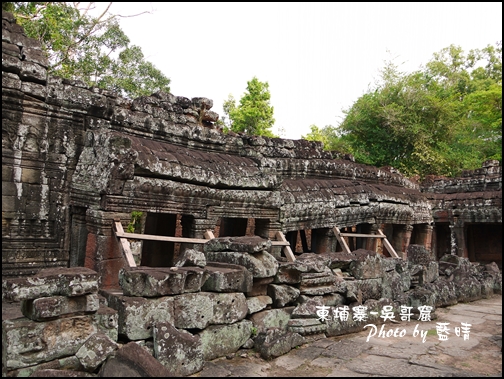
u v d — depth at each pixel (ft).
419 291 32.73
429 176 74.90
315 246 46.65
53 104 29.09
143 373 14.49
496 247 70.54
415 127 83.05
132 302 17.54
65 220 29.37
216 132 41.86
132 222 55.62
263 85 98.22
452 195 65.92
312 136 104.27
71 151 29.96
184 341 17.52
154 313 18.02
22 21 53.01
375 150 87.10
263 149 47.34
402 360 21.11
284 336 21.63
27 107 27.84
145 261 39.75
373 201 49.75
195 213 32.60
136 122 34.45
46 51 52.47
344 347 22.80
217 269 21.98
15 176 27.22
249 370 18.71
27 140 27.94
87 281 15.99
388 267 34.76
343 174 53.16
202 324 19.51
